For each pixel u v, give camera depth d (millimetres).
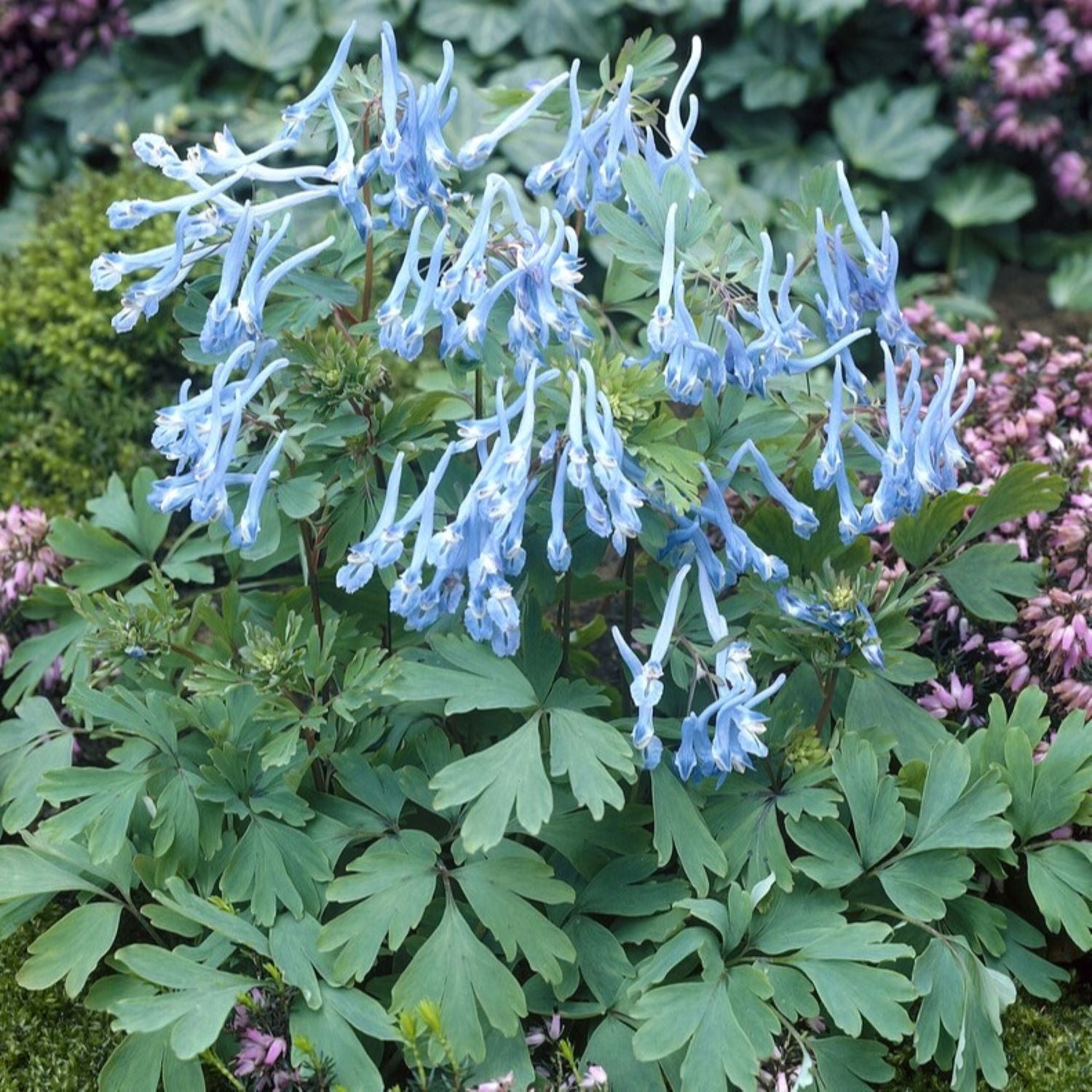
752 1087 380
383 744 434
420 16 718
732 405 417
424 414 443
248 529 393
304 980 393
